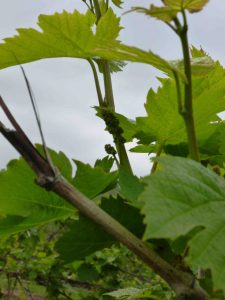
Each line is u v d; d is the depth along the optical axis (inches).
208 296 13.9
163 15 13.6
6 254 83.1
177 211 12.3
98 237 17.4
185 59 14.0
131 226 16.7
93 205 14.3
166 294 30.9
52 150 17.1
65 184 13.9
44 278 82.4
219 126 20.3
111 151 19.6
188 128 14.4
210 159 21.0
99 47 15.0
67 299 82.9
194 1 13.2
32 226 18.3
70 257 17.8
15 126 13.6
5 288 98.0
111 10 18.4
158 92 19.2
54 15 18.0
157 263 14.2
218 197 13.1
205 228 12.3
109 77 20.2
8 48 18.8
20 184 17.1
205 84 18.7
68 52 19.2
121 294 27.7
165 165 13.2
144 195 12.4
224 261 11.9
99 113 20.2
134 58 14.7
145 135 19.7
